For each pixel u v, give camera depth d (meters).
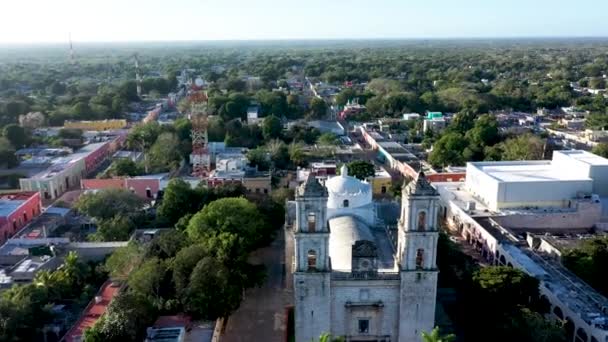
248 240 89.62
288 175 153.12
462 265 86.62
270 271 95.75
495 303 72.56
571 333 73.12
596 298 77.06
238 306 77.00
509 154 159.62
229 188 116.94
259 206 107.00
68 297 83.25
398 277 66.19
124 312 66.06
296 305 66.62
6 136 177.50
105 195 114.88
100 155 176.12
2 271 90.62
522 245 98.56
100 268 90.12
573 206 116.25
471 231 109.94
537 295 75.62
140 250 88.00
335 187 81.81
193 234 88.94
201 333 70.75
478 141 176.25
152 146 167.50
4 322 67.31
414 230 64.12
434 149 162.50
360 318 68.19
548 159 161.38
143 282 76.44
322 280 65.31
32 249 96.06
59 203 127.25
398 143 185.50
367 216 82.69
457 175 140.88
